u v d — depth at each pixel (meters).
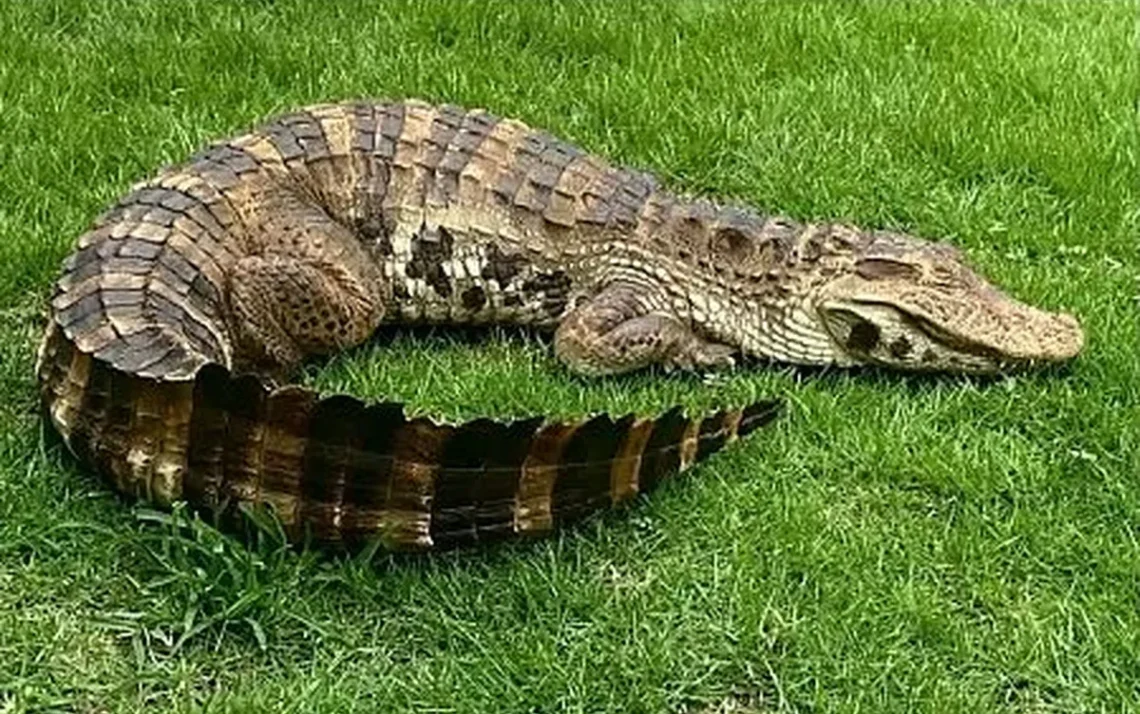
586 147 3.05
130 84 3.11
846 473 2.50
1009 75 3.28
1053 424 2.57
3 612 2.28
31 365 2.57
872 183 3.00
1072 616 2.33
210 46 3.20
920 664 2.28
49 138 2.95
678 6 3.41
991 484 2.48
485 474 2.31
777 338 2.67
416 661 2.26
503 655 2.25
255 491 2.30
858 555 2.38
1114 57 3.36
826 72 3.26
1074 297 2.77
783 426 2.54
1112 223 2.94
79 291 2.45
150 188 2.60
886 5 3.47
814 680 2.26
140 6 3.29
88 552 2.33
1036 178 3.05
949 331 2.61
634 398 2.60
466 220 2.67
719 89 3.18
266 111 3.07
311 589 2.30
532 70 3.21
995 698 2.26
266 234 2.60
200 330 2.47
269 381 2.57
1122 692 2.26
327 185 2.66
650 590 2.34
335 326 2.60
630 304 2.64
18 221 2.78
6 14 3.23
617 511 2.41
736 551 2.38
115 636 2.26
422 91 3.14
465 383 2.59
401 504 2.30
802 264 2.66
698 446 2.43
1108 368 2.64
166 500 2.32
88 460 2.38
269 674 2.24
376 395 2.57
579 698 2.23
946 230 2.93
